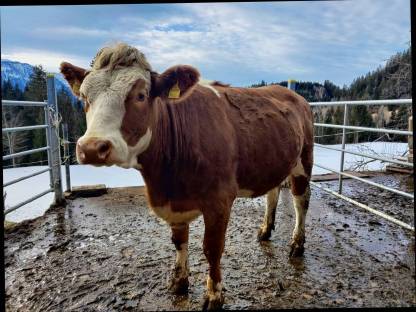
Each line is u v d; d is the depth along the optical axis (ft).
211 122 5.90
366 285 6.91
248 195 7.26
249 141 6.47
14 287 6.93
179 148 5.49
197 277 7.23
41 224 10.47
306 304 6.23
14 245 8.95
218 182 5.73
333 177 16.65
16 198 12.88
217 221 5.81
